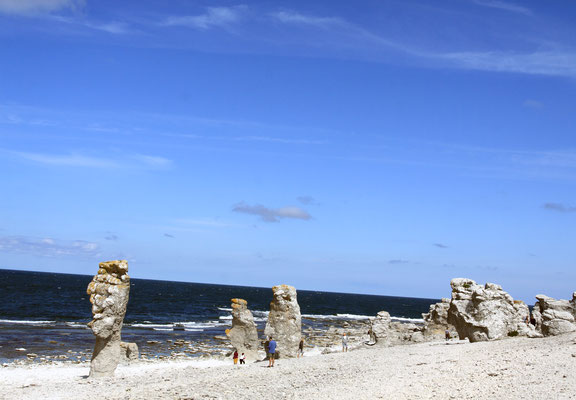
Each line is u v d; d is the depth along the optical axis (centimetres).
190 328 7831
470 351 2883
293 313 3806
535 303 4125
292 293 3856
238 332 3966
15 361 4131
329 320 11050
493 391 1773
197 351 5203
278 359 3691
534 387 1741
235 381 2659
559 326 3148
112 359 3138
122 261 3159
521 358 2320
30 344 5228
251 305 16862
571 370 1920
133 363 4025
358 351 3978
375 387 2070
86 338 5931
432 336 4803
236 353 3878
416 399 1800
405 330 5912
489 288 3644
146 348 5331
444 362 2544
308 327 8675
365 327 8750
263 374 2862
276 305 3834
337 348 5059
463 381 1994
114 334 3136
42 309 10288
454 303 3675
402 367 2552
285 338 3762
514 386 1798
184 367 3762
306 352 4822
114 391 2594
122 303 3138
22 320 8025
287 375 2766
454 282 4041
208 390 2409
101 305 3081
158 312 11356
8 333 6028
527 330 3506
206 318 10394
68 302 12650
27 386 2897
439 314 4994
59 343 5403
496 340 3378
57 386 2841
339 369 2784
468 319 3534
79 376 3303
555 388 1688
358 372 2580
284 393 2195
